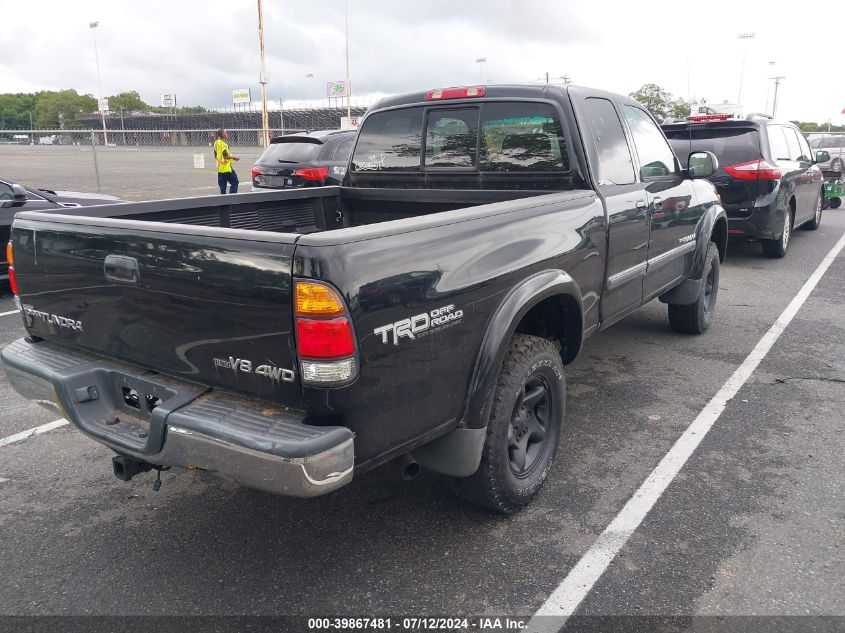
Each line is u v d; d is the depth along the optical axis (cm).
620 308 414
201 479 361
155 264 246
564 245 330
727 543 298
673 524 313
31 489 351
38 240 288
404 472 280
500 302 286
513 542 301
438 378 259
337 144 1134
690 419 427
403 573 281
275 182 1128
